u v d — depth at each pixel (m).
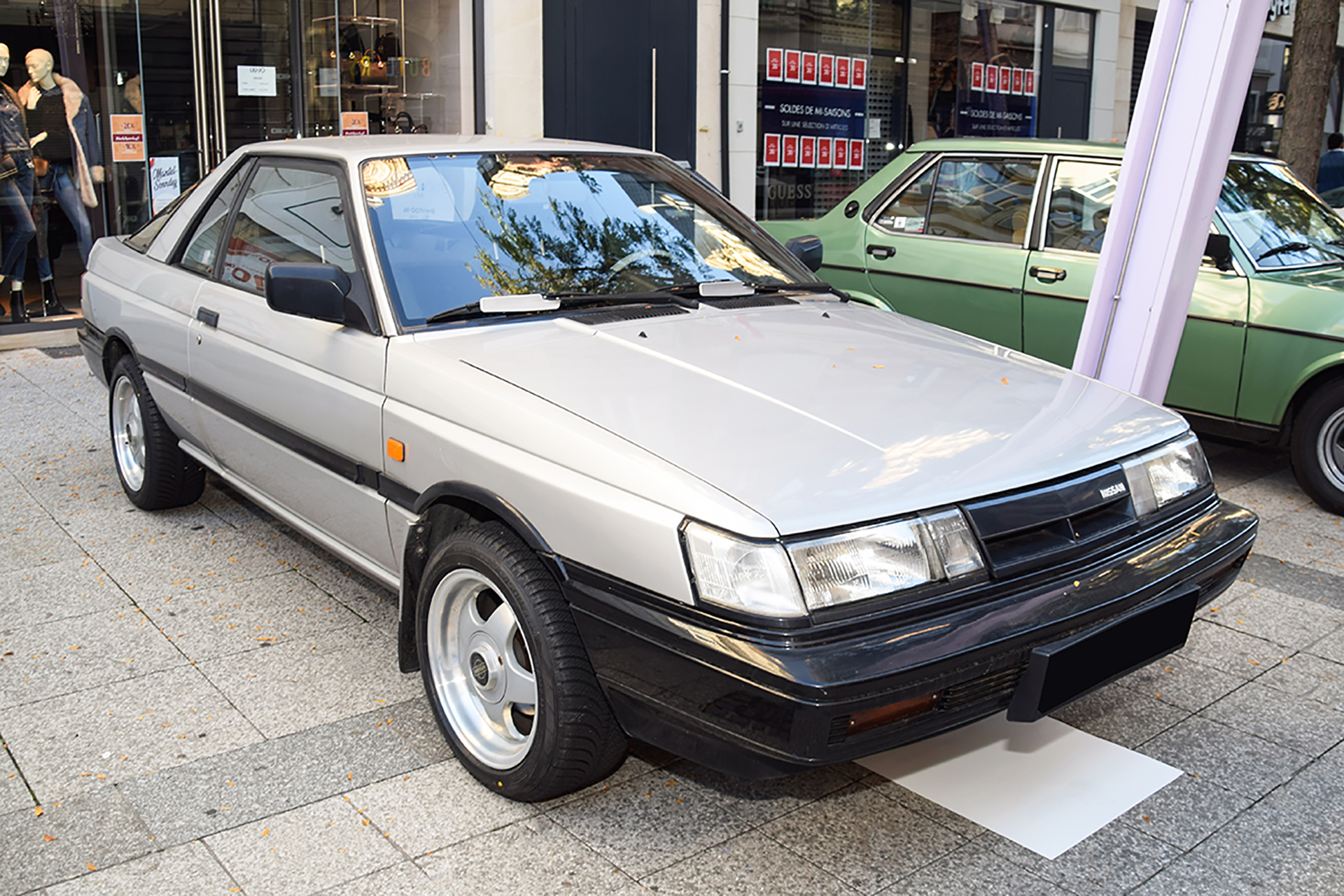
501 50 9.96
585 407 2.78
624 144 10.95
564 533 2.63
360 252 3.38
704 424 2.70
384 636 3.90
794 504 2.39
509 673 2.89
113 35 8.75
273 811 2.86
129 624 3.96
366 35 9.81
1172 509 3.02
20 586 4.27
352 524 3.48
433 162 3.71
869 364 3.20
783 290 3.97
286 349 3.63
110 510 5.15
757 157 12.12
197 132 9.24
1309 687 3.67
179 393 4.45
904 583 2.43
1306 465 5.52
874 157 13.36
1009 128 15.06
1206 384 5.77
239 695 3.47
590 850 2.74
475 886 2.59
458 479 2.93
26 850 2.69
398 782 3.01
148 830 2.77
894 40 13.28
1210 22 4.06
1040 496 2.67
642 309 3.52
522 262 3.55
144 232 5.16
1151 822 2.89
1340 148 13.19
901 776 3.09
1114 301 4.46
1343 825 2.89
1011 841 2.80
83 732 3.23
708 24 11.29
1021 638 2.46
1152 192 4.30
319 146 3.91
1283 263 5.81
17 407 6.95
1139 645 2.71
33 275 8.68
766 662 2.28
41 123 8.52
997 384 3.20
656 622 2.43
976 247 6.46
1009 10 14.62
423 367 3.08
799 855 2.73
